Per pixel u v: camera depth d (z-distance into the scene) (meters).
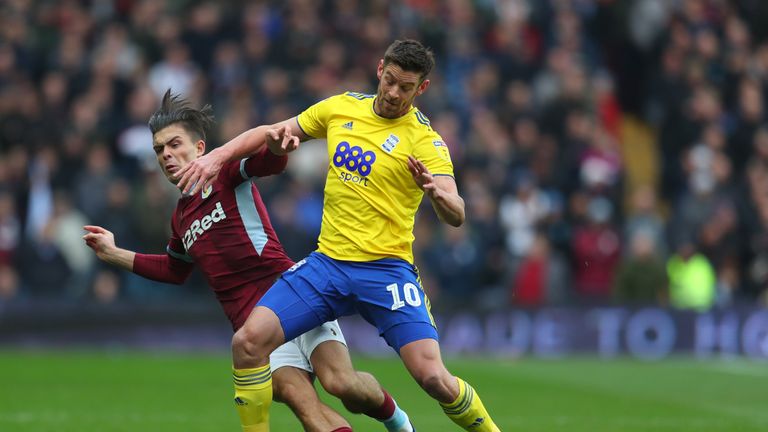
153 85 57.16
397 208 22.56
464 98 61.44
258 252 23.44
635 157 69.00
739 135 64.94
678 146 64.31
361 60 59.91
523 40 65.88
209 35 59.47
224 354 50.31
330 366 23.00
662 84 65.38
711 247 57.03
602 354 52.81
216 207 23.39
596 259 55.75
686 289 55.81
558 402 36.72
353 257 22.48
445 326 52.38
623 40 68.75
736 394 39.78
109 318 50.81
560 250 57.34
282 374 23.09
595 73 68.00
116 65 57.09
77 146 54.03
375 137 22.58
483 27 65.31
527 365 48.31
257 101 56.41
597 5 69.62
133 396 36.44
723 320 53.25
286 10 61.00
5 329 49.88
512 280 53.59
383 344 51.12
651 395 39.06
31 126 54.88
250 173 23.19
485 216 55.41
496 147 58.47
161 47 58.59
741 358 53.09
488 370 45.94
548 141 60.38
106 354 49.25
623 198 59.25
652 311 53.16
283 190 52.47
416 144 22.45
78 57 57.28
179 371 43.38
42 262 50.94
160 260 24.92
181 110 23.64
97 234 24.92
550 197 58.72
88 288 51.44
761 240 58.28
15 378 40.31
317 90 57.31
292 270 22.83
